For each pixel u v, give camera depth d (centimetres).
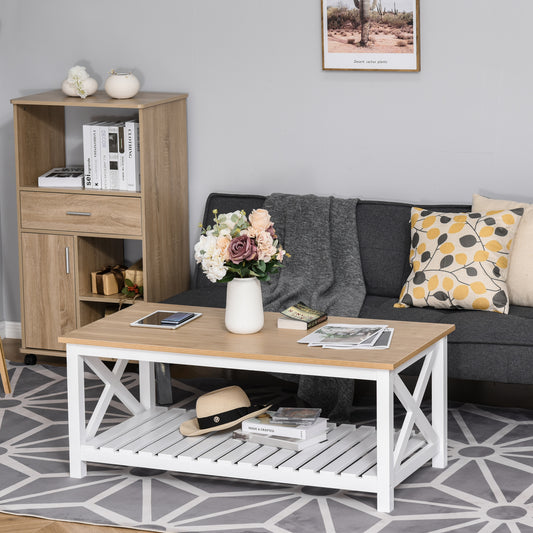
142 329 370
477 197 458
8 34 540
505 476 358
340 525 321
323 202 483
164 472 372
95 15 527
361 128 492
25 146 501
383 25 477
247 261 356
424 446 363
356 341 341
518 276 435
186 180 519
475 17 464
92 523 328
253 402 446
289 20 495
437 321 414
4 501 347
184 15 512
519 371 394
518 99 465
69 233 489
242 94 509
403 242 469
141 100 482
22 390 468
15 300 561
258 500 343
